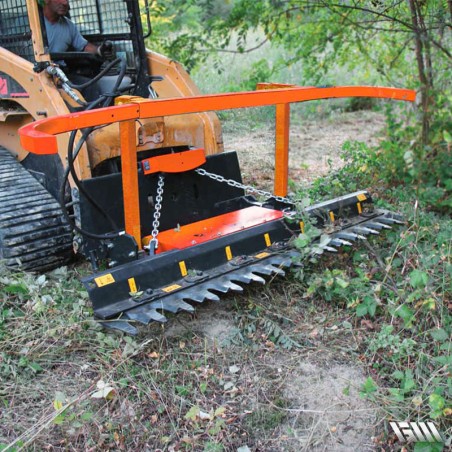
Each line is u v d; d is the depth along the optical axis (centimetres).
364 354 323
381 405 284
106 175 377
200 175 418
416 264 382
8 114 417
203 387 299
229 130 763
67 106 406
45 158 420
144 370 314
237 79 948
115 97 394
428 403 274
